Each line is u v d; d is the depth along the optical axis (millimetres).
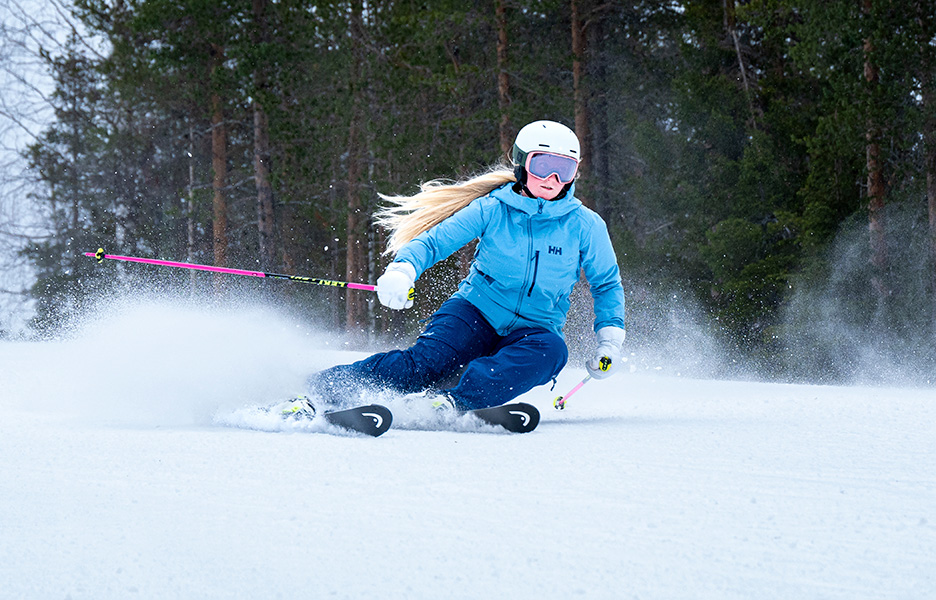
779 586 1491
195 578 1527
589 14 20031
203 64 21000
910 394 6316
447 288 19062
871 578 1534
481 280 4348
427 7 20969
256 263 21797
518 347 4152
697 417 4453
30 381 5484
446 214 4449
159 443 3064
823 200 17125
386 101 22078
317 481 2357
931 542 1771
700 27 21328
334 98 21281
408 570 1573
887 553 1691
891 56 15086
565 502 2117
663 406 5230
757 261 18344
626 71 20594
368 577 1534
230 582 1508
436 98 22062
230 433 3422
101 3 21750
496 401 4012
